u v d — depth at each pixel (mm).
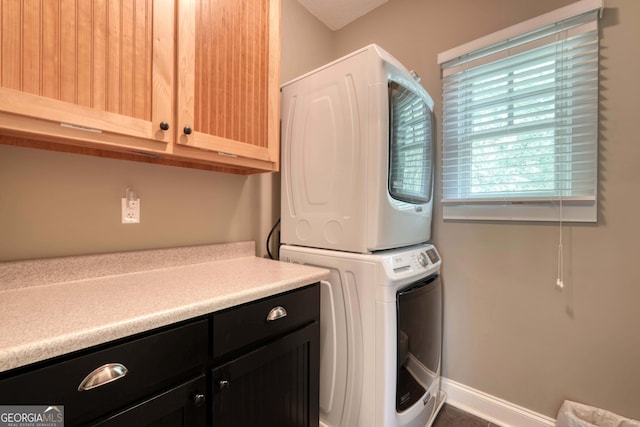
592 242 1298
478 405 1596
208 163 1272
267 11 1322
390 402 1154
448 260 1713
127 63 876
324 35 2201
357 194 1246
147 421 690
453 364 1691
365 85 1226
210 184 1486
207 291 908
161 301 808
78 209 1076
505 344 1524
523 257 1473
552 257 1395
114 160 1163
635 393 1209
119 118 859
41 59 729
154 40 930
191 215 1409
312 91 1439
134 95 892
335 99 1336
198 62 1050
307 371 1142
